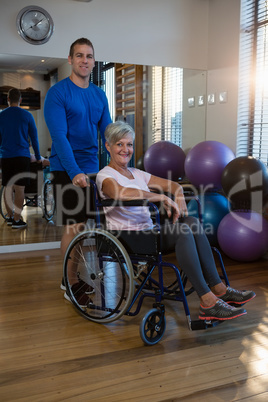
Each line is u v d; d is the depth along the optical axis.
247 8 3.60
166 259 3.28
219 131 3.96
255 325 2.10
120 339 1.96
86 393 1.53
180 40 3.88
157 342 1.92
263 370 1.68
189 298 2.45
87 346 1.89
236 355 1.80
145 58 3.75
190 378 1.62
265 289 2.60
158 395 1.52
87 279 2.72
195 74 3.99
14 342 1.93
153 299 2.43
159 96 3.82
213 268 2.04
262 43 3.58
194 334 2.00
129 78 3.68
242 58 3.66
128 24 3.65
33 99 3.35
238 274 2.89
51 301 2.41
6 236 3.44
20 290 2.59
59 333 2.02
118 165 2.09
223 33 3.81
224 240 3.10
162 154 3.66
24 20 3.27
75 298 2.25
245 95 3.72
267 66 3.53
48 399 1.50
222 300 1.96
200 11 3.95
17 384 1.59
